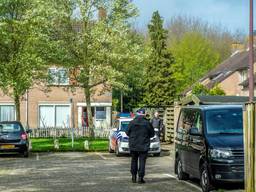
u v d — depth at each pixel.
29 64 34.72
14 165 22.31
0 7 34.59
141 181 16.03
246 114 10.49
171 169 20.39
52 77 39.97
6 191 14.30
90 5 41.72
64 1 41.03
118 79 42.12
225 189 14.01
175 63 74.69
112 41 41.19
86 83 42.06
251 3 27.20
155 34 70.00
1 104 50.53
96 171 19.66
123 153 26.88
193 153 15.05
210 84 67.25
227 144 13.72
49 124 51.16
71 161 24.20
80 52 41.78
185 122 16.53
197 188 14.87
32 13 35.31
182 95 69.25
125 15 42.34
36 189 14.68
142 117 16.19
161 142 35.97
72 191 14.26
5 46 35.22
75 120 51.62
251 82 26.78
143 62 43.06
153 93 68.56
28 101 50.84
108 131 42.22
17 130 26.89
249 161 10.29
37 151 30.47
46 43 36.44
